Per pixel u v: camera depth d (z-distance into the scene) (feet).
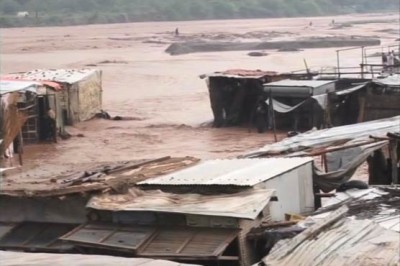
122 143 256.93
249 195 98.32
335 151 136.26
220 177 105.60
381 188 112.47
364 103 242.58
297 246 83.46
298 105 257.96
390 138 138.62
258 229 94.73
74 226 106.93
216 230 94.43
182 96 376.68
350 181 116.67
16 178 119.44
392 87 237.04
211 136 265.95
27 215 109.91
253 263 93.81
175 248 92.12
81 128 284.41
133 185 106.22
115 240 96.32
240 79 277.03
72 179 114.21
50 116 258.16
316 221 93.91
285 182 108.37
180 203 98.68
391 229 86.89
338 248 81.30
